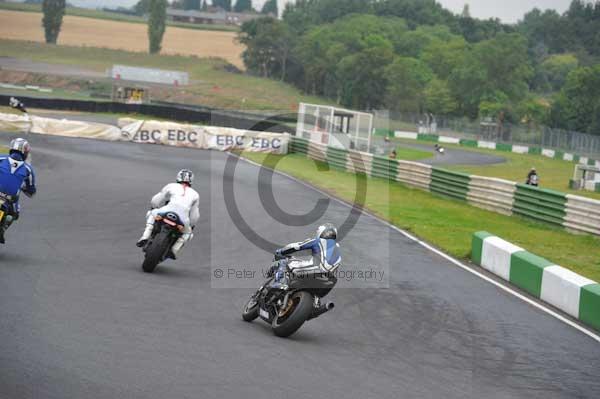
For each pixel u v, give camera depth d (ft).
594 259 229.25
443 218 294.66
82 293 122.21
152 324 108.17
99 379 81.00
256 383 86.94
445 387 96.94
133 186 289.12
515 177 576.20
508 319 142.72
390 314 136.56
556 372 110.73
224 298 133.39
